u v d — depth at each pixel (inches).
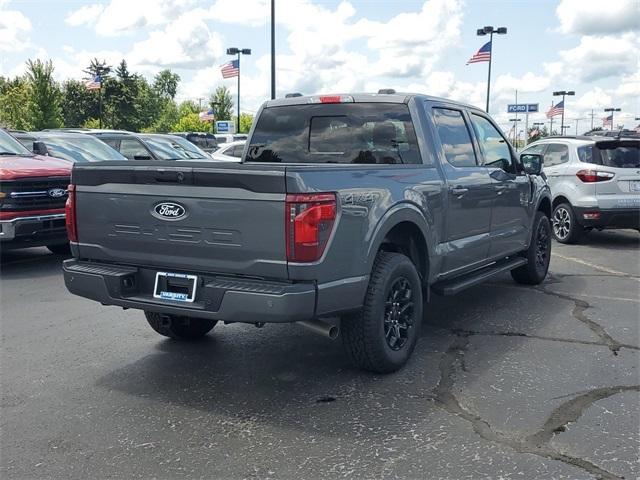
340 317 176.4
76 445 144.9
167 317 208.8
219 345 215.9
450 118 231.0
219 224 160.7
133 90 3496.6
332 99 226.4
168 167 165.8
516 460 135.9
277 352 208.4
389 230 181.5
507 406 163.5
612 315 250.1
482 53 1212.5
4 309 263.7
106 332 231.8
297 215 152.3
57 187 342.0
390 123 215.9
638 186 413.4
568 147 443.2
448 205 212.1
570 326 235.1
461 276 237.6
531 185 285.3
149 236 172.1
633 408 161.8
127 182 174.4
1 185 324.2
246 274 160.9
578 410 160.7
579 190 424.2
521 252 294.7
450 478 129.0
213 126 2481.5
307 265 154.3
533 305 266.1
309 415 159.3
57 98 2102.6
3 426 154.8
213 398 170.9
